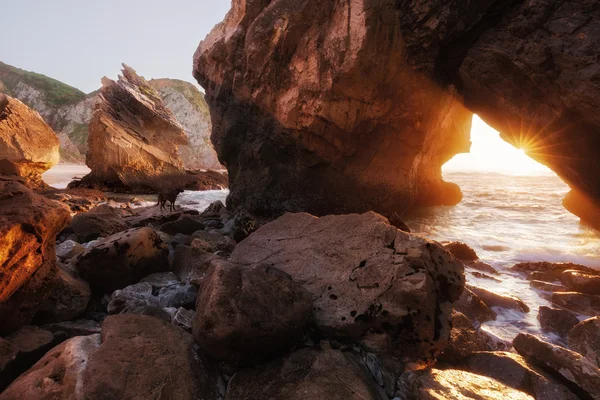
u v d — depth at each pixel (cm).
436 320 334
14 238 288
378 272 350
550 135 748
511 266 736
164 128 2978
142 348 272
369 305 328
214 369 291
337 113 981
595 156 725
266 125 1150
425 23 809
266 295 309
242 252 497
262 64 1085
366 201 1181
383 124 1073
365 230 409
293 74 1026
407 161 1173
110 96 2795
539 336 427
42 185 2044
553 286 588
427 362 327
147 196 2347
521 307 505
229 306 284
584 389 286
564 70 625
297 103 1029
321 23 946
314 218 491
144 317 317
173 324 322
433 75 920
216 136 1334
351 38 865
